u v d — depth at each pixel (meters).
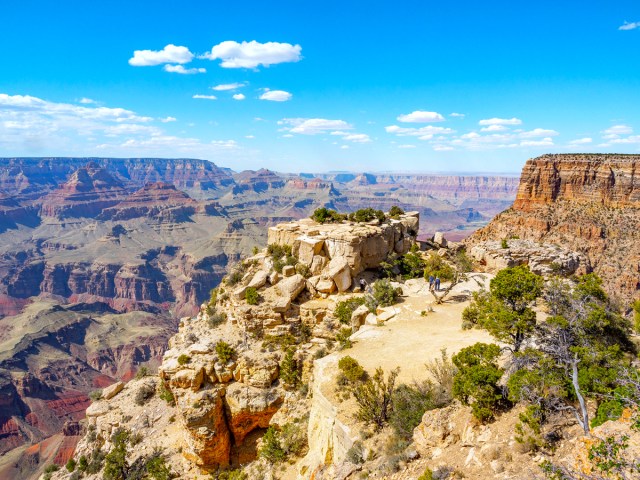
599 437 14.22
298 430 35.44
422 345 32.59
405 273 51.78
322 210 58.34
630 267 105.69
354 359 31.55
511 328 23.92
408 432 22.59
